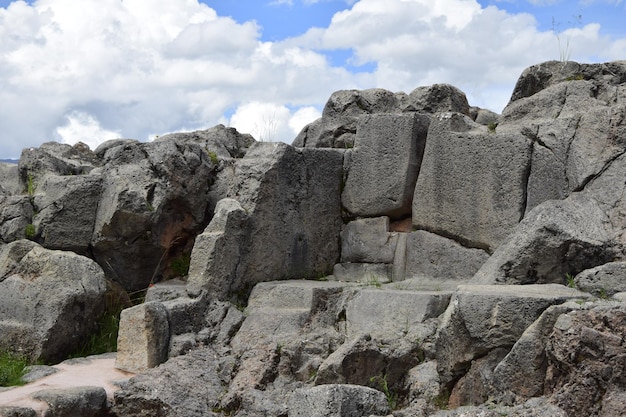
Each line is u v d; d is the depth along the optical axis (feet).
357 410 21.67
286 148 32.45
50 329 28.81
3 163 39.52
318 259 33.37
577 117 29.17
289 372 26.43
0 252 32.37
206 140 38.14
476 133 30.71
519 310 22.41
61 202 32.81
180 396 25.03
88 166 36.27
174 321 28.60
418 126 32.76
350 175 33.88
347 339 27.27
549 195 28.99
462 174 30.81
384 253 32.71
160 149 33.14
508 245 26.68
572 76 33.32
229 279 30.53
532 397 21.44
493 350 22.82
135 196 32.17
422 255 31.60
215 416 24.82
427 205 31.73
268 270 31.78
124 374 27.40
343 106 37.83
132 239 32.73
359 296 28.43
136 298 33.19
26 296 29.63
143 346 27.50
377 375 25.22
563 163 28.86
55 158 35.58
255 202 31.53
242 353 27.40
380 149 33.17
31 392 25.02
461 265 30.53
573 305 21.52
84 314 29.99
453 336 23.59
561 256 25.81
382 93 37.83
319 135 37.73
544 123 29.71
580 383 20.20
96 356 29.66
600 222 26.58
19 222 32.86
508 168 29.66
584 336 20.25
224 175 34.53
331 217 33.81
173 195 32.89
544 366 21.52
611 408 19.72
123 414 25.16
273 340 27.48
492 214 29.89
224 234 30.48
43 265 30.25
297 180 32.83
